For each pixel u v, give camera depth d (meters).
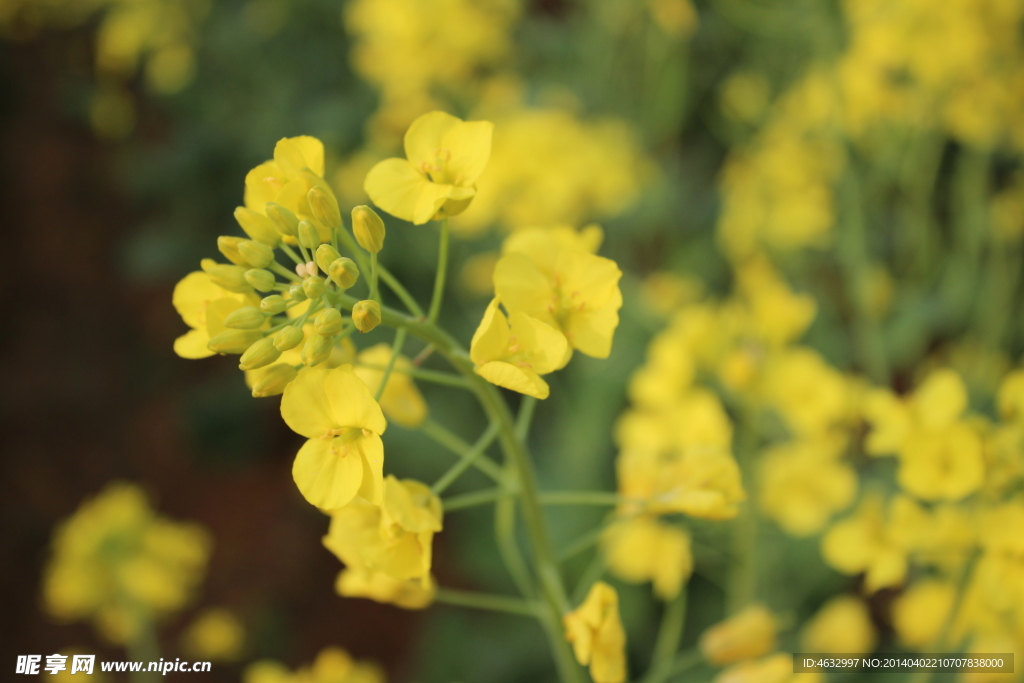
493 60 0.67
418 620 0.67
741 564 0.39
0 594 0.72
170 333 0.90
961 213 0.57
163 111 1.03
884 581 0.32
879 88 0.51
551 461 0.61
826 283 0.68
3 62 1.04
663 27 0.60
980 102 0.49
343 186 0.63
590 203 0.58
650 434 0.35
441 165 0.27
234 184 0.79
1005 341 0.55
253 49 0.76
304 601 0.70
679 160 0.73
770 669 0.31
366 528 0.28
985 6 0.47
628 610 0.53
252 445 0.78
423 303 0.66
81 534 0.44
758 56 0.62
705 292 0.64
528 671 0.55
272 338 0.26
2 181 1.00
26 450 0.82
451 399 0.64
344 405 0.26
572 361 0.59
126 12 0.83
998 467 0.30
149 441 0.83
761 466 0.38
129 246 0.86
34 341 0.90
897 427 0.32
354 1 0.75
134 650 0.45
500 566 0.57
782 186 0.58
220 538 0.75
